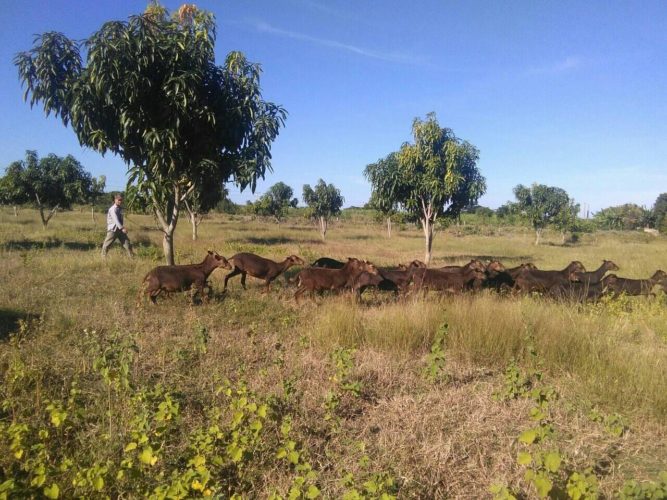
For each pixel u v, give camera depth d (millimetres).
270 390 4902
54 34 9344
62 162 25562
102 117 9602
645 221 57844
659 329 7820
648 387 5082
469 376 5785
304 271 9375
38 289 8867
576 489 2957
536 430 3652
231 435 3746
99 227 28328
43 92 9594
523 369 5984
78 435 3854
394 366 5910
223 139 10227
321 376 5438
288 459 3607
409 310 7379
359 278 9281
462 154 16203
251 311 8219
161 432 3561
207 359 5789
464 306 7566
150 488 3209
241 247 19219
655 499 2998
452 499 3463
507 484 3529
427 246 17375
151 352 5895
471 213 70312
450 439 4113
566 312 7977
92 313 7344
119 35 8688
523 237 41312
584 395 5172
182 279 8398
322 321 7043
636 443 4301
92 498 3018
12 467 3396
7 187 24281
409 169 16625
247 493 3385
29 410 4203
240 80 9984
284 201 38688
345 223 54031
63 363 5309
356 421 4531
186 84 8969
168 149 9547
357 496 2900
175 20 10211
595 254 22297
